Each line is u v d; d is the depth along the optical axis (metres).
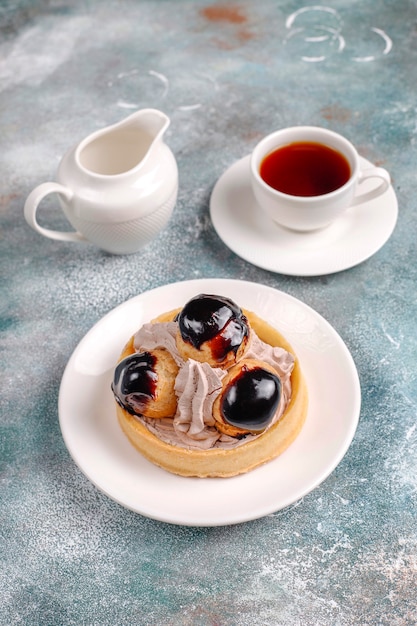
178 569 0.70
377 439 0.75
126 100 0.98
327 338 0.76
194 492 0.70
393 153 0.91
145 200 0.80
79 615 0.69
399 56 1.00
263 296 0.78
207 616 0.68
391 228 0.83
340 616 0.68
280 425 0.70
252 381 0.68
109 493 0.70
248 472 0.71
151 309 0.78
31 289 0.85
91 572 0.70
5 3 1.09
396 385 0.77
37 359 0.81
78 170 0.80
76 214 0.81
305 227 0.82
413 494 0.72
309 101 0.96
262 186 0.81
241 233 0.84
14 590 0.70
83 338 0.77
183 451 0.70
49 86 1.00
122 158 0.85
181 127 0.95
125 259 0.86
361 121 0.94
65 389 0.75
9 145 0.95
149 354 0.71
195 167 0.92
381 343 0.80
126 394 0.70
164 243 0.87
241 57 1.01
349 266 0.81
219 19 1.06
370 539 0.70
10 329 0.83
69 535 0.72
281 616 0.68
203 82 0.99
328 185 0.83
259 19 1.05
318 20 1.04
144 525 0.72
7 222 0.89
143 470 0.72
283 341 0.74
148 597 0.69
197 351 0.69
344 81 0.98
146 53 1.03
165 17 1.06
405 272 0.84
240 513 0.68
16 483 0.75
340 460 0.71
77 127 0.96
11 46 1.05
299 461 0.71
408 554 0.70
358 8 1.05
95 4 1.09
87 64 1.02
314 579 0.69
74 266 0.86
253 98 0.97
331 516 0.72
